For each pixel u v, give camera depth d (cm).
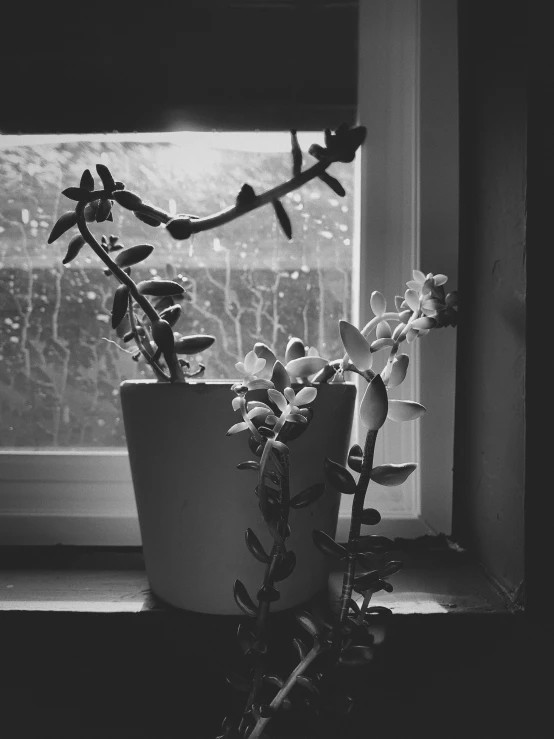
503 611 40
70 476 52
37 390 55
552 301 39
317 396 38
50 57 50
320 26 51
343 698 36
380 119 51
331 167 55
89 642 40
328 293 56
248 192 34
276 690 39
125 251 38
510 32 42
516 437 41
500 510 44
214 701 40
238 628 36
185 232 34
